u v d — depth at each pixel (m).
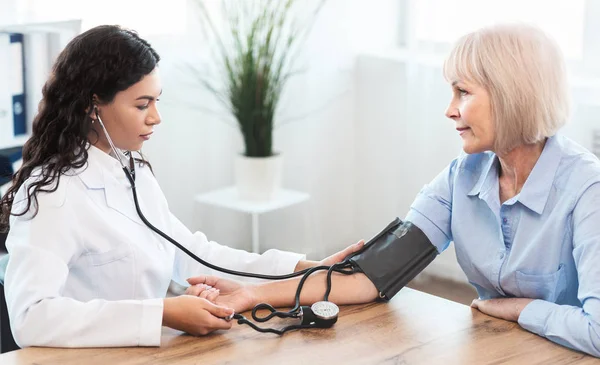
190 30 3.57
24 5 2.97
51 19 3.06
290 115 3.85
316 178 3.92
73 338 1.44
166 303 1.47
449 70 1.60
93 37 1.57
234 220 3.86
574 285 1.64
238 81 3.49
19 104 2.52
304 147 3.87
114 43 1.56
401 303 1.66
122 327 1.44
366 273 1.67
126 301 1.47
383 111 3.86
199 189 3.76
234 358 1.40
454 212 1.75
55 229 1.53
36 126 1.63
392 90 3.80
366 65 3.90
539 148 1.62
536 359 1.42
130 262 1.64
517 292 1.66
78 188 1.60
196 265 1.83
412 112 3.62
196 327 1.47
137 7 3.38
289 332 1.51
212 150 3.76
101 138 1.64
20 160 2.54
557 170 1.60
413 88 3.58
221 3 3.60
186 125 3.65
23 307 1.46
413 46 3.55
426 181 3.66
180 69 3.57
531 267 1.62
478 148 1.60
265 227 3.88
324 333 1.50
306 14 3.71
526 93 1.53
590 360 1.42
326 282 1.66
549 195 1.59
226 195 3.64
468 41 1.58
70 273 1.62
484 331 1.52
